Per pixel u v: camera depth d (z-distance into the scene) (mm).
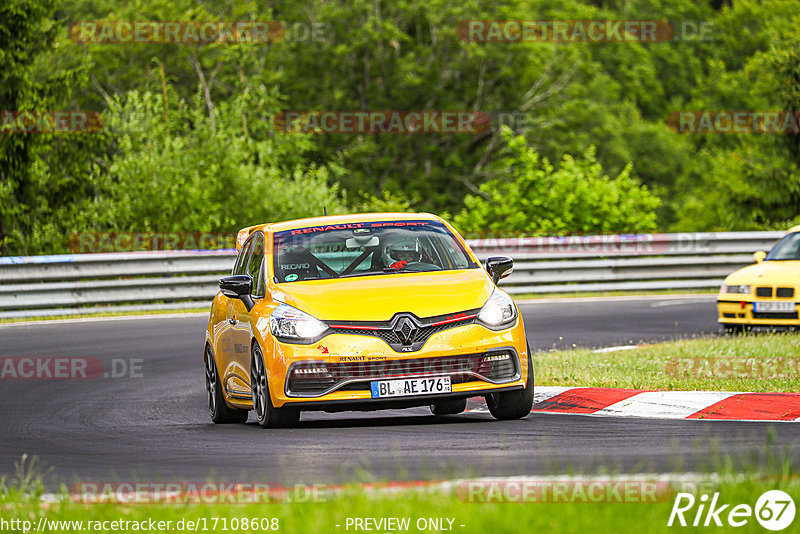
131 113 111312
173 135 119750
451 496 17719
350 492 18328
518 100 186000
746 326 53875
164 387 42375
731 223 138125
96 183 105812
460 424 29484
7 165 108312
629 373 37469
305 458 24672
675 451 23562
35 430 32812
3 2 111188
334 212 111500
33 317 68062
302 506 17703
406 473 21578
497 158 184000
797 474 19234
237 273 35031
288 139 161875
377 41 177125
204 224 102688
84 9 172500
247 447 26859
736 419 28938
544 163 112438
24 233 104500
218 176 107250
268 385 28719
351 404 27922
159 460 25609
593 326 59250
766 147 139750
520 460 22984
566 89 188500
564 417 30250
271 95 163125
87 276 70500
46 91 113562
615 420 29391
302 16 181625
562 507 16781
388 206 121500
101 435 31109
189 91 165625
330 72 181125
